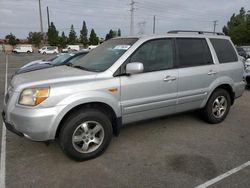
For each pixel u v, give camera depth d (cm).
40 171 354
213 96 521
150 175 347
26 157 393
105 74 388
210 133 494
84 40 8025
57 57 971
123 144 441
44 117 340
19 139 455
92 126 383
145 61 425
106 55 437
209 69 501
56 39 6625
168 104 453
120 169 361
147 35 442
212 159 391
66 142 362
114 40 486
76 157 373
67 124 360
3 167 363
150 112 438
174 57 459
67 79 369
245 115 613
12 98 360
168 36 459
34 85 351
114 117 404
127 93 402
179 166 370
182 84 464
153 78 425
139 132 494
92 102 375
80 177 341
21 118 342
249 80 926
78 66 446
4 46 7038
